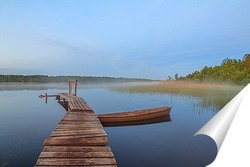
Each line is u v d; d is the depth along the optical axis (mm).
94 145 7402
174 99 25828
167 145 9859
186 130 12648
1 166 7363
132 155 8641
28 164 7590
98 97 31812
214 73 63719
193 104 21734
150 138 11172
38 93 46281
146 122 15820
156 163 7746
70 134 8562
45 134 11961
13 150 9094
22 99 33031
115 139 11117
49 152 6527
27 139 10875
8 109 22078
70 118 12430
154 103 23953
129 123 15398
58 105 25938
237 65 61125
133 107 22078
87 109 15664
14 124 14633
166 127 13539
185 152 8852
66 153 6469
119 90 40750
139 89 38531
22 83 135500
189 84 45000
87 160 5949
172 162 7758
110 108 21797
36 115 18609
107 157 6211
